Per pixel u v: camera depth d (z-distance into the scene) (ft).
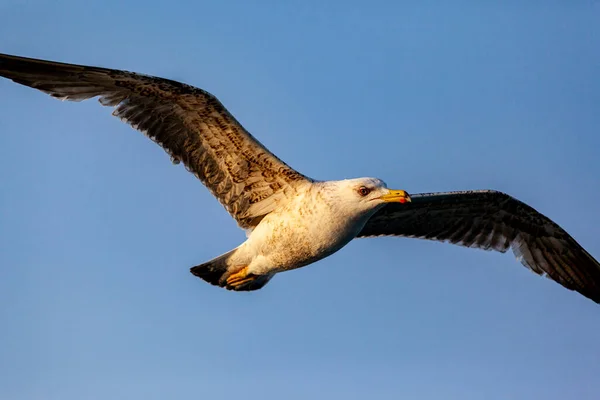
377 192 43.24
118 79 41.83
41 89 42.63
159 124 43.50
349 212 43.47
